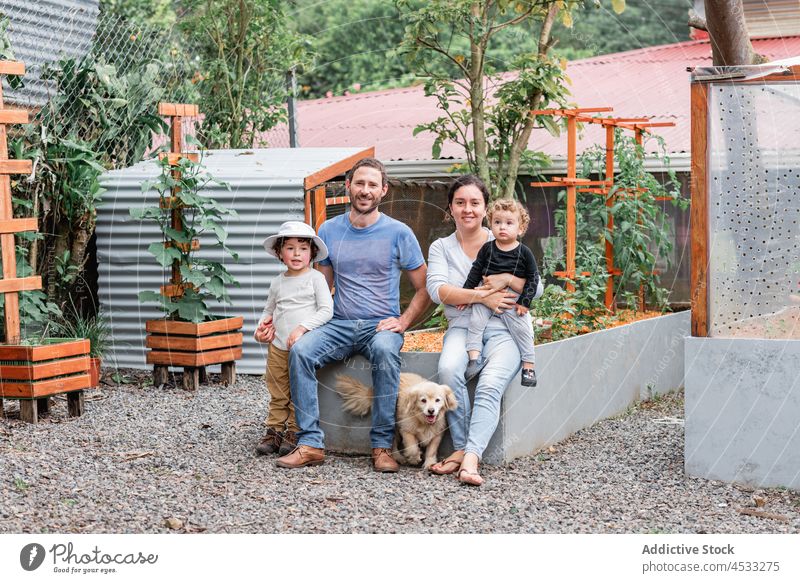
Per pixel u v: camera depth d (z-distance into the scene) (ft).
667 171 31.07
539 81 27.02
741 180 15.21
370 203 16.25
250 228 23.35
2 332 20.15
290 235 16.26
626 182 28.30
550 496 14.44
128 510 13.21
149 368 24.03
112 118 25.57
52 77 24.63
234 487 14.51
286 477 15.17
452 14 26.58
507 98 28.14
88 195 23.38
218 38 30.76
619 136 29.27
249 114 32.68
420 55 28.37
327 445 17.24
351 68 48.49
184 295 22.38
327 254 16.58
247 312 23.59
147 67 26.76
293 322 16.34
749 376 15.15
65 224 23.80
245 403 20.63
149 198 23.62
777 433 15.01
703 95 15.25
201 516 13.05
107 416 19.15
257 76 31.89
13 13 24.16
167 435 17.69
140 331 24.00
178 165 22.04
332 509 13.52
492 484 15.01
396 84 49.08
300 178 23.03
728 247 15.35
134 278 23.93
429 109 39.99
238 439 17.57
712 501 14.34
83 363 19.08
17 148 21.71
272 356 16.62
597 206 29.17
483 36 27.48
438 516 13.30
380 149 34.71
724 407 15.34
